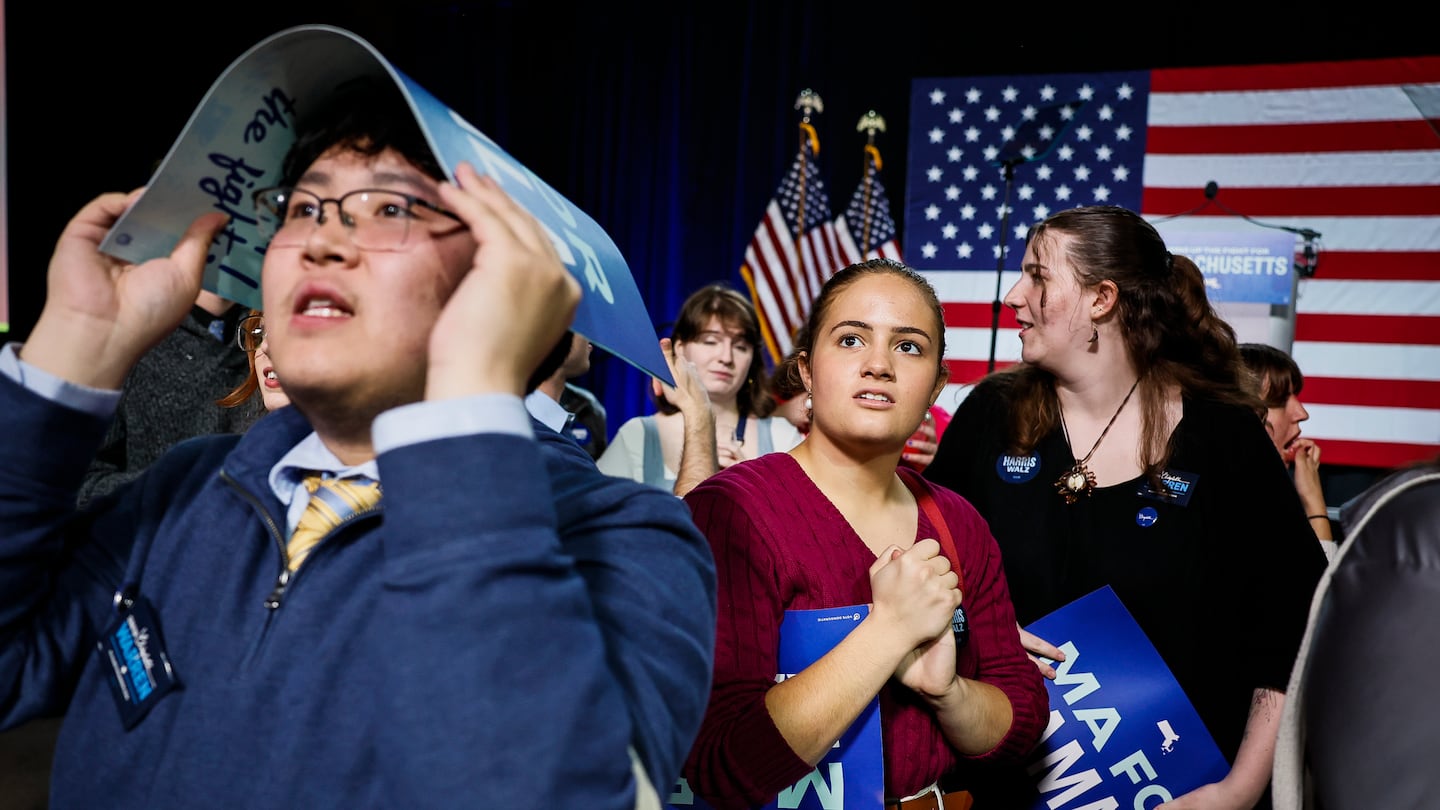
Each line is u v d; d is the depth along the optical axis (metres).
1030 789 1.46
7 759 2.23
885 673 1.06
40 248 5.08
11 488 0.72
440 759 0.56
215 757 0.68
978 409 1.81
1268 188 4.78
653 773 0.65
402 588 0.60
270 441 0.79
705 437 1.92
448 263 0.71
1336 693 0.76
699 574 0.77
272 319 0.72
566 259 0.74
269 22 5.35
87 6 5.02
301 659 0.69
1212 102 4.84
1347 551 0.79
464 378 0.62
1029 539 1.63
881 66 5.67
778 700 1.05
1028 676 1.30
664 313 6.09
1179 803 1.41
